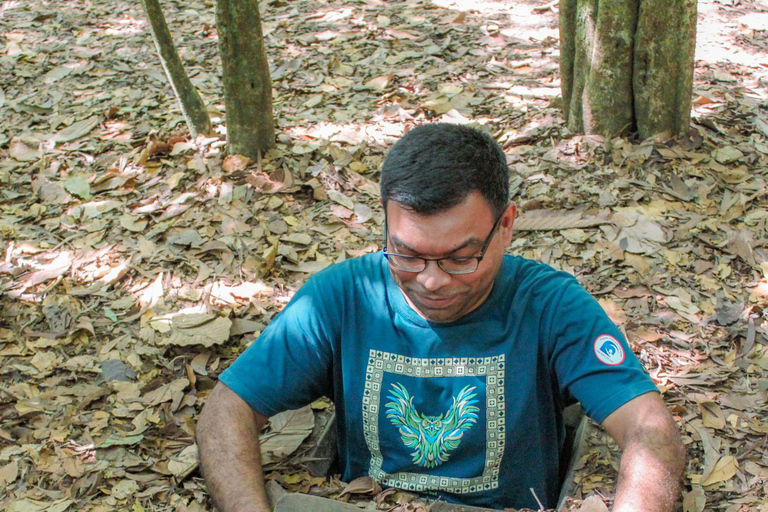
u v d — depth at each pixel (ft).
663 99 13.24
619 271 11.10
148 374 9.57
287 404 6.68
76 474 8.13
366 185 13.23
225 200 12.74
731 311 10.24
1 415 8.96
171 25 20.38
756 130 14.14
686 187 12.61
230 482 6.14
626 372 6.07
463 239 5.47
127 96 16.67
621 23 12.89
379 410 6.39
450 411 6.26
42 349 9.99
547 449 6.67
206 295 10.81
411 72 17.10
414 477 6.63
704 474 7.84
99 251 11.78
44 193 13.32
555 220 12.03
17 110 16.21
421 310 6.03
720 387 9.11
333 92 16.42
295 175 13.34
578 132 14.01
